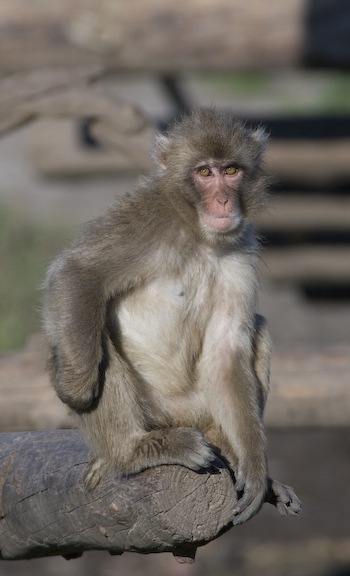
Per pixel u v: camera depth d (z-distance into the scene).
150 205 11.70
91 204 43.25
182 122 12.66
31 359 16.09
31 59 24.83
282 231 32.94
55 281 11.23
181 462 10.04
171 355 11.70
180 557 10.34
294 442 27.95
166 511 9.72
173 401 11.73
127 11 24.80
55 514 10.45
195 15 24.91
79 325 10.85
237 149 12.08
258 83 68.81
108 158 32.50
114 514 9.84
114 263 11.29
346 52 24.98
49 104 22.69
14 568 21.73
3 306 30.75
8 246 35.19
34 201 43.81
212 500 9.89
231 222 11.70
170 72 25.52
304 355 16.23
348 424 15.98
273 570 21.34
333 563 21.66
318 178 30.17
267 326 12.45
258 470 10.94
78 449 10.91
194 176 11.98
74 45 24.80
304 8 24.91
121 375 11.02
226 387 11.63
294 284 35.81
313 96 64.56
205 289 11.84
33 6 24.67
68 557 11.67
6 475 10.99
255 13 24.91
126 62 25.12
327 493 24.91
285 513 11.13
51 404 15.59
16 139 53.78
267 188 12.87
